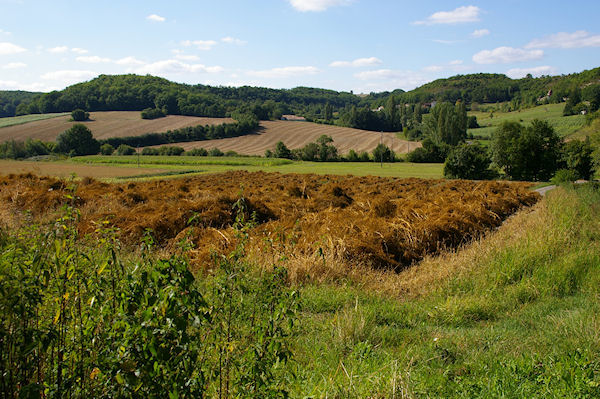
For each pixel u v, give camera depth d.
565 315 5.72
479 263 8.17
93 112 113.81
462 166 58.78
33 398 1.99
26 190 15.77
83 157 73.44
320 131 109.81
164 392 2.16
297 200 17.25
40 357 2.46
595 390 3.46
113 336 2.25
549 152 61.03
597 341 4.61
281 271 3.29
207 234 9.98
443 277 7.66
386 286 7.32
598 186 22.33
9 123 98.25
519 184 35.66
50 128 93.56
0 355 2.16
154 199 16.91
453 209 13.41
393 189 27.08
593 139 53.72
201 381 2.40
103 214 10.83
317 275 7.25
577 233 10.71
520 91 184.25
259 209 13.33
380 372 3.79
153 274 2.29
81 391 2.32
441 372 4.14
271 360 2.71
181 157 78.06
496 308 6.24
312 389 3.38
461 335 5.17
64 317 2.56
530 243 9.09
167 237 10.33
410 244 9.96
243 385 2.62
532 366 3.95
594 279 7.23
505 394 3.57
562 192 19.61
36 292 2.36
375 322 5.55
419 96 195.62
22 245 2.55
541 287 6.98
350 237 9.45
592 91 119.38
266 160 75.06
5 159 72.44
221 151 90.56
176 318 2.17
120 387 2.14
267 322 2.80
